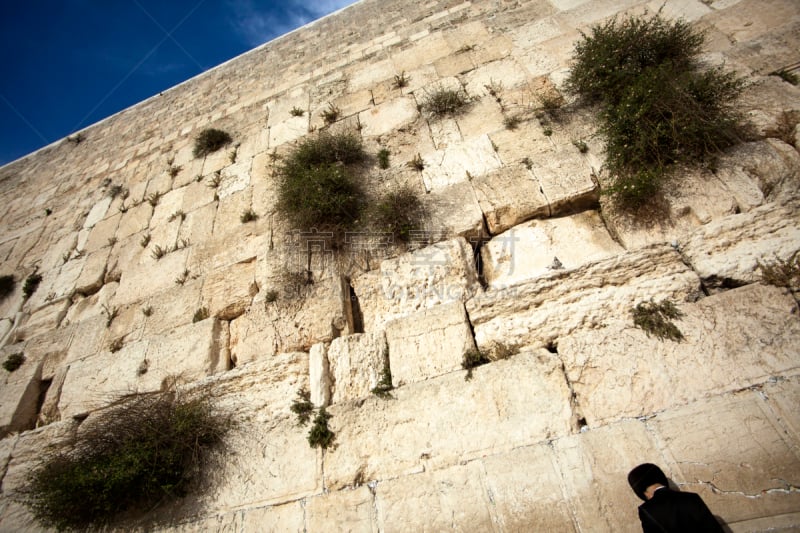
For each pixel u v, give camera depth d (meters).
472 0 7.18
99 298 5.46
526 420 2.93
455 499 2.78
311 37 8.78
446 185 4.59
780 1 4.76
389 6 8.30
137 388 4.12
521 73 5.49
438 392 3.19
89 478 3.28
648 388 2.83
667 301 3.06
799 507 2.26
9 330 5.68
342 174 4.70
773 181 3.43
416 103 5.75
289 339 3.93
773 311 2.83
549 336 3.26
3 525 3.70
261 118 6.95
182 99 9.11
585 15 5.86
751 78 4.24
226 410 3.64
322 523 2.93
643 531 2.30
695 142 3.69
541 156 4.46
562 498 2.62
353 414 3.28
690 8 5.25
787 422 2.48
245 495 3.21
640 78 4.08
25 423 4.55
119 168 7.72
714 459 2.49
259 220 5.21
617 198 3.78
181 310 4.70
